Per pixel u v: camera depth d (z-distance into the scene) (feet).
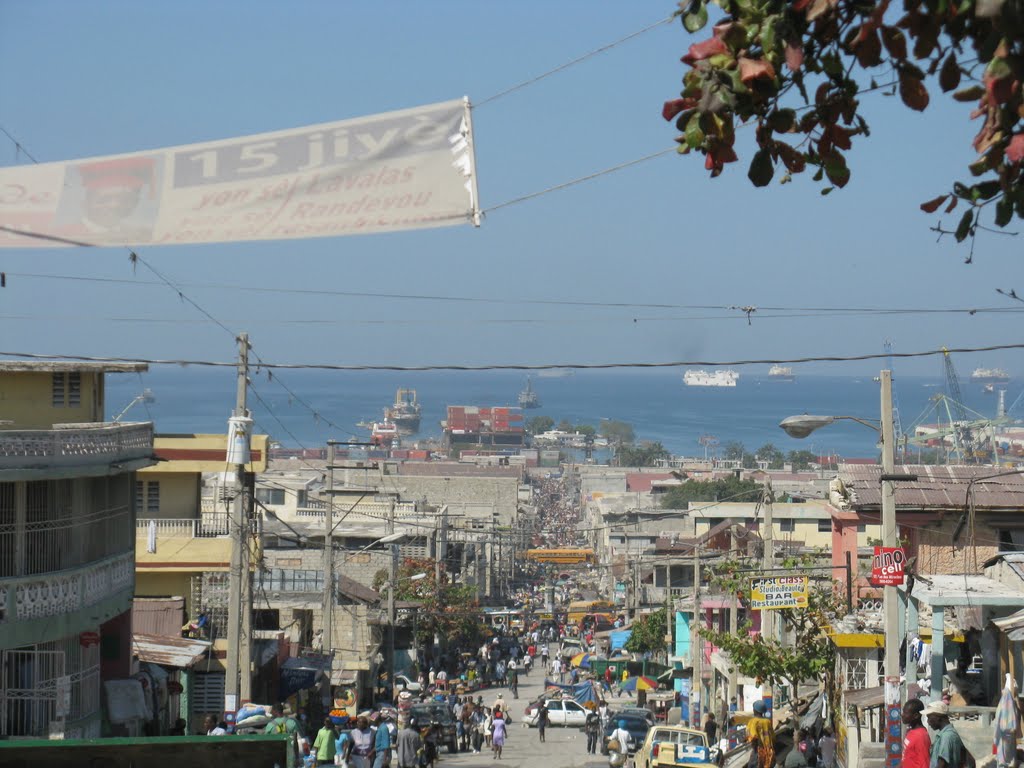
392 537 405.39
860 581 280.10
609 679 550.36
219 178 59.62
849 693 205.46
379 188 58.49
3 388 211.82
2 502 174.91
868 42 36.11
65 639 181.98
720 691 361.71
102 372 215.31
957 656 224.53
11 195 60.34
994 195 37.83
